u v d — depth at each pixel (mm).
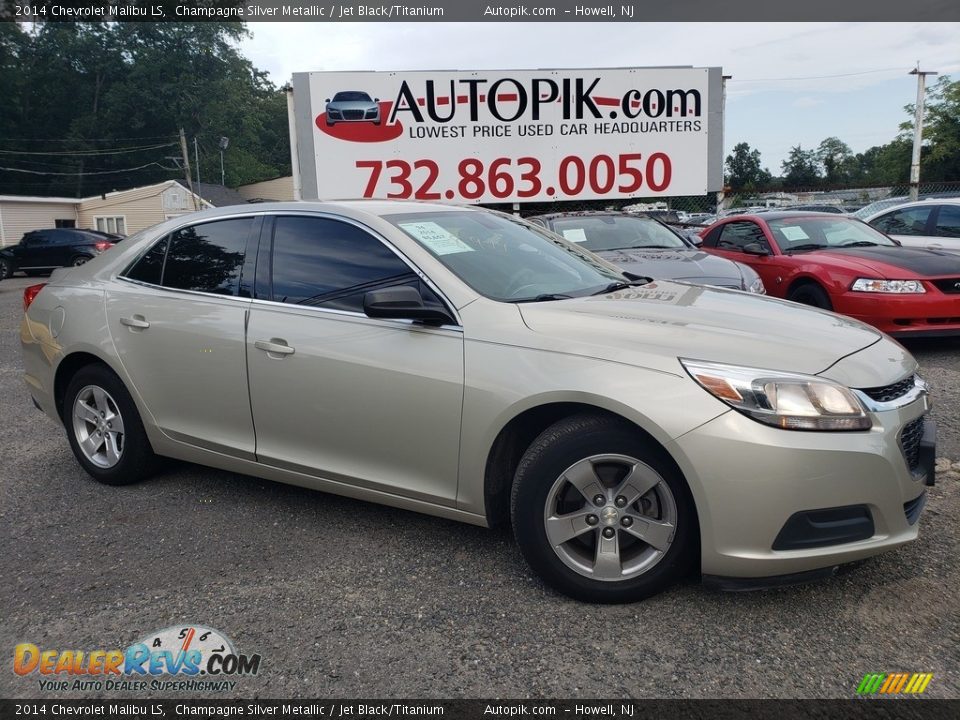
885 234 9023
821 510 2607
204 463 3945
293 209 3762
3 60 62281
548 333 2965
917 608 2824
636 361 2768
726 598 2918
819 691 2389
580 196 12078
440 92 11656
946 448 4520
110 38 65375
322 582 3139
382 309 3037
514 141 11844
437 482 3172
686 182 12227
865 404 2686
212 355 3727
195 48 66938
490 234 3789
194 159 66250
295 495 4098
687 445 2619
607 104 11883
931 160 47688
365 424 3293
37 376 4551
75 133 63562
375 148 11719
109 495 4172
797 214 8734
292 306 3543
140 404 4051
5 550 3521
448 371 3066
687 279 6621
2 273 22906
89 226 43188
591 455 2803
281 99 80125
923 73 32469
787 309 3387
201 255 3955
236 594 3064
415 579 3143
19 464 4738
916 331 6703
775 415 2590
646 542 2816
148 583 3176
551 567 2902
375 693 2443
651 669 2516
